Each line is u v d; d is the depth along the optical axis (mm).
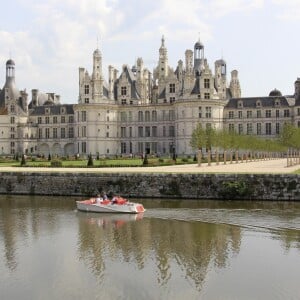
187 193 67750
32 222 52344
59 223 51781
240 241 43719
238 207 60438
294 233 46500
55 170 81250
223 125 183625
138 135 190750
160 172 70625
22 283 33250
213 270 35812
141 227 49531
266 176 65375
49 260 38156
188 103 171250
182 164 109188
